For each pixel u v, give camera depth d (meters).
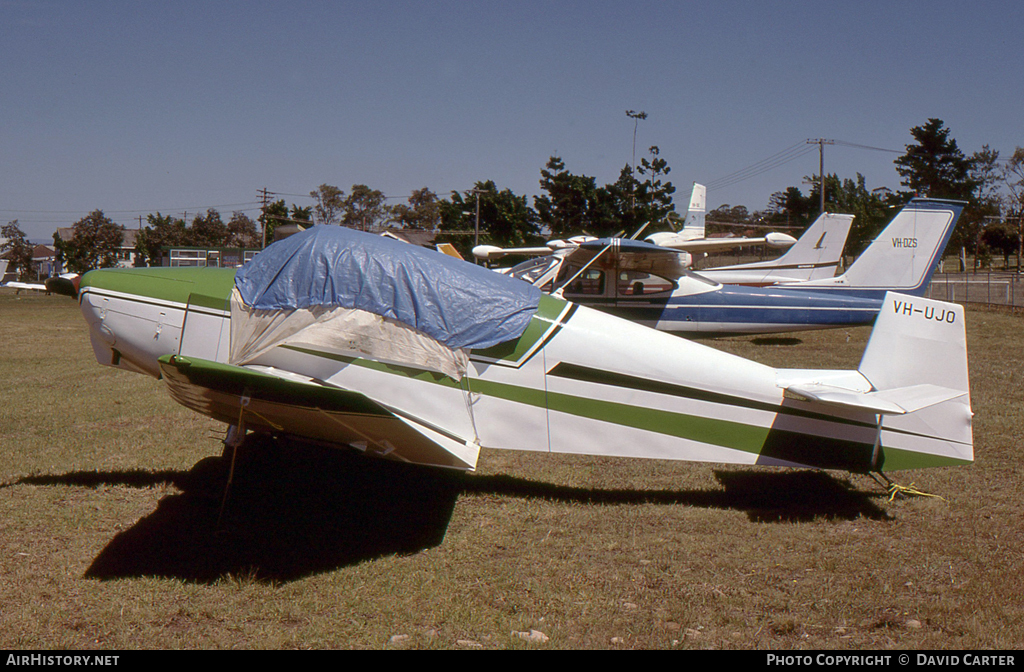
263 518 4.82
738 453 5.25
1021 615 3.55
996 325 16.58
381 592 3.80
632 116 39.53
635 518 4.93
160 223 60.97
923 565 4.16
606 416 5.20
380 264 5.03
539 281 12.32
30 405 8.00
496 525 4.79
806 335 15.73
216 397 4.19
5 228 59.66
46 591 3.73
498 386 5.14
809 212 50.59
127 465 5.82
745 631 3.44
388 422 4.09
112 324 5.50
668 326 13.15
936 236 14.19
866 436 5.15
